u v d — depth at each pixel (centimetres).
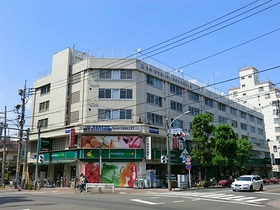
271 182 4694
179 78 3862
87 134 3033
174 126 3597
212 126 3319
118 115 3097
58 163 3125
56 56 3631
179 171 3675
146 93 3297
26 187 2781
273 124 6950
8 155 5491
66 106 3325
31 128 3716
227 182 3400
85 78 3231
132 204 1358
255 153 5719
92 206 1248
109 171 2955
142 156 3003
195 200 1620
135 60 3234
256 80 7550
